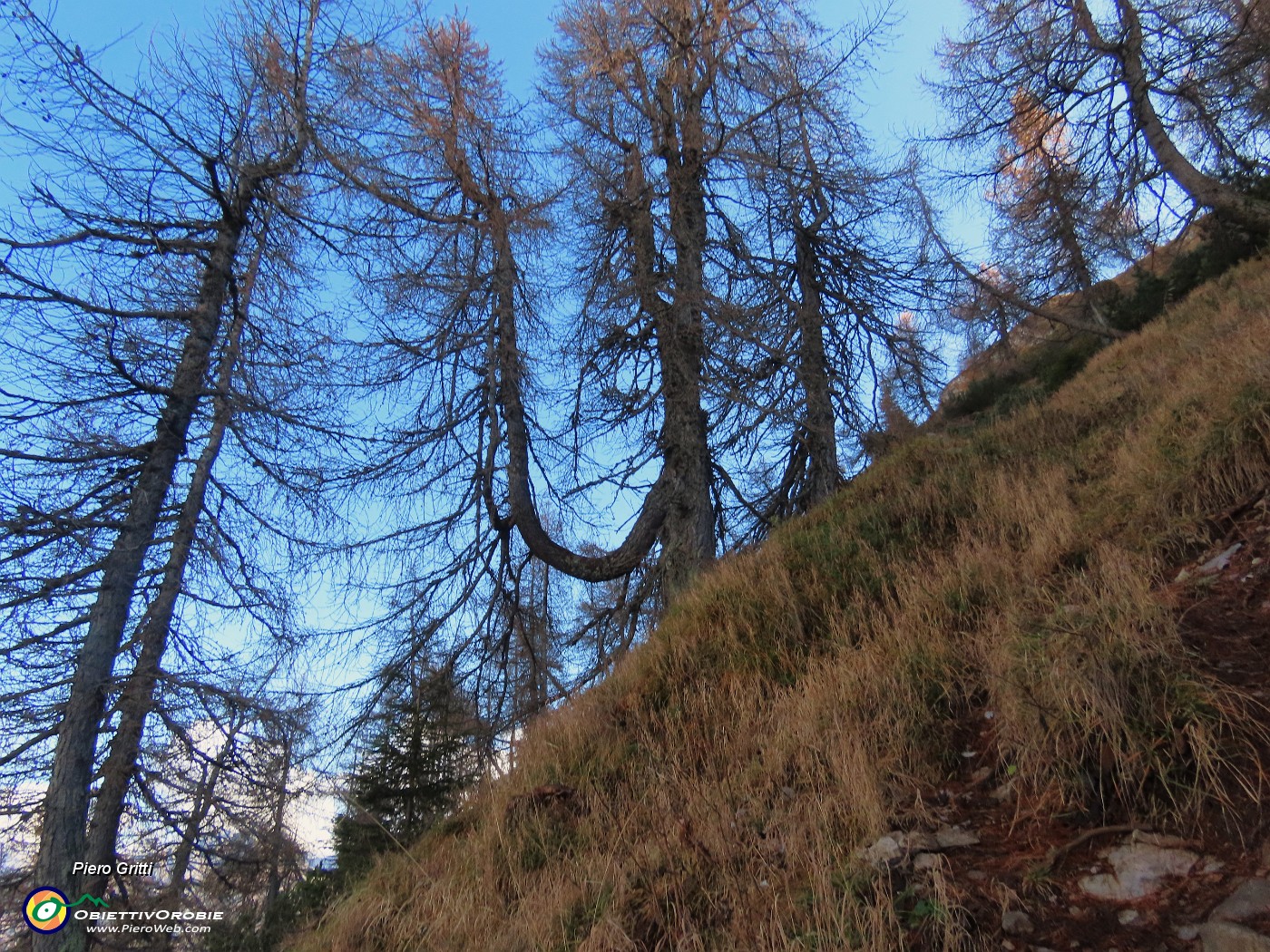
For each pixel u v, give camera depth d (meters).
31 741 6.89
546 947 3.56
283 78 9.40
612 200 12.50
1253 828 2.64
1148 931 2.45
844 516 8.19
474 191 12.32
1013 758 3.53
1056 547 5.20
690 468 11.22
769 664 5.82
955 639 4.73
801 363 12.16
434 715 10.81
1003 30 14.20
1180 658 3.31
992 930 2.70
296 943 5.36
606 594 12.94
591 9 12.52
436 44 12.00
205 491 8.67
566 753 5.95
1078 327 14.41
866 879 3.11
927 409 13.56
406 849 6.05
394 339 11.41
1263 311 7.30
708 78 12.77
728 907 3.44
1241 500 4.53
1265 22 12.30
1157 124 13.06
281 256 9.51
